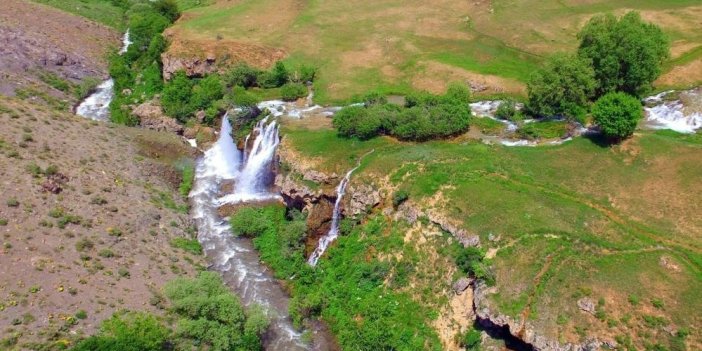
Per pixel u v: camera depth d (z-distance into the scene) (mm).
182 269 57438
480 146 65500
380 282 54844
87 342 43031
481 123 72688
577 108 69812
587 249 49500
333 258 59281
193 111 84938
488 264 49375
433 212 55812
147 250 57781
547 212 53656
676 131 68125
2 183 55781
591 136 66125
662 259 48469
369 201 60500
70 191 59938
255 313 51562
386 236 57688
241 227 65500
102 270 51938
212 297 50375
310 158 66812
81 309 46875
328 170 64938
